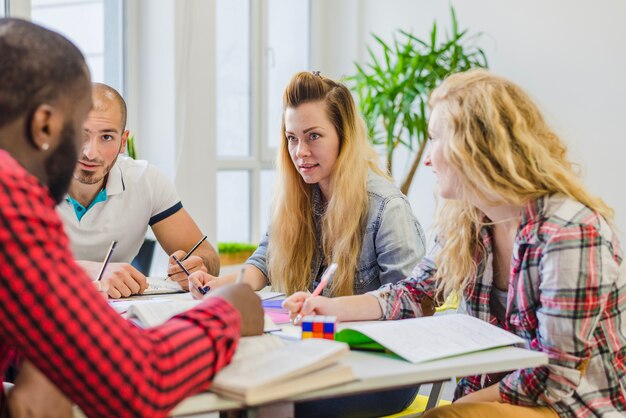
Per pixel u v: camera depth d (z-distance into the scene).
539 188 1.51
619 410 1.48
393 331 1.40
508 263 1.66
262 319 1.30
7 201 0.90
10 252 0.89
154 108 3.78
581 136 4.07
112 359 0.92
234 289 1.26
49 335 0.89
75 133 1.04
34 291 0.89
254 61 4.57
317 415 1.83
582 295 1.42
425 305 1.85
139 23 3.80
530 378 1.46
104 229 2.43
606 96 3.99
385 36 4.73
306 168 2.12
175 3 3.70
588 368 1.48
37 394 1.10
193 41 3.80
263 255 2.31
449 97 1.55
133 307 1.51
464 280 1.69
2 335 0.93
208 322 1.07
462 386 1.76
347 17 4.85
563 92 4.12
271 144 4.73
